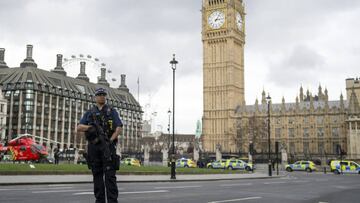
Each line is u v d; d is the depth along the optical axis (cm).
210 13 17450
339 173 6900
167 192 1984
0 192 1717
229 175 4716
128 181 2889
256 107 16412
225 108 16762
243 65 17888
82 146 14950
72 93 14912
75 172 3456
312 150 15475
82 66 17762
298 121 15850
